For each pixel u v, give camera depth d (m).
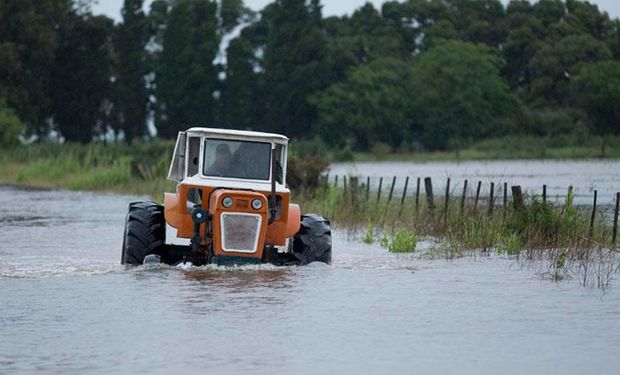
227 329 29.06
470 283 37.78
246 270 39.69
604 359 25.70
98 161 142.50
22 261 45.97
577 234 50.19
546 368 24.83
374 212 69.31
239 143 41.94
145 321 30.19
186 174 41.91
